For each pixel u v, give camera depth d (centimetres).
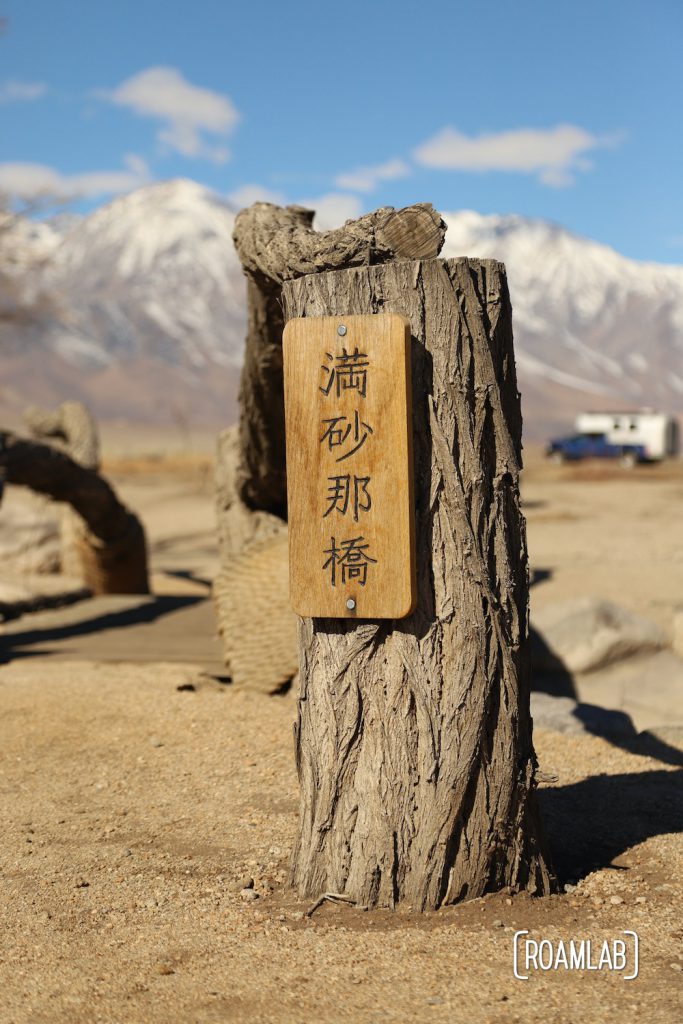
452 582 397
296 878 414
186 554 2100
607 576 1466
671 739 631
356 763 404
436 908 396
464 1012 322
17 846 467
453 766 396
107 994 336
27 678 785
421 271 398
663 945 369
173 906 404
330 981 344
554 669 878
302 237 465
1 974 351
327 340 393
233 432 955
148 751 601
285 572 810
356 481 392
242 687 773
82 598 1418
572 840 477
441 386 398
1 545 1571
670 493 3459
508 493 414
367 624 399
